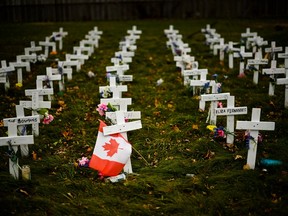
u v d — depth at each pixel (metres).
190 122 6.89
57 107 7.72
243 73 9.36
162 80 9.10
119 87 6.92
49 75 7.89
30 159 5.64
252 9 19.17
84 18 19.83
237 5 19.25
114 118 5.54
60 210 4.40
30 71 9.97
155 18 19.98
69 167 5.36
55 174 5.24
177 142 6.20
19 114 5.42
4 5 19.09
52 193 4.75
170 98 8.16
